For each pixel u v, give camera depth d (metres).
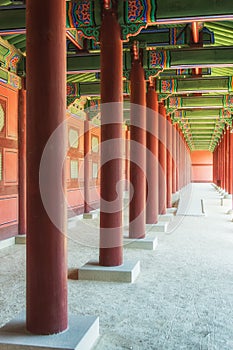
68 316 4.65
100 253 7.26
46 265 4.12
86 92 12.88
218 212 18.25
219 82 12.47
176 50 9.60
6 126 10.34
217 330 4.82
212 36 8.72
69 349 3.84
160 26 9.13
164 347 4.35
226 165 27.28
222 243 10.59
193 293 6.27
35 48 4.11
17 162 10.96
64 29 4.24
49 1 4.10
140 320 5.12
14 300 5.93
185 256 8.98
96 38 7.12
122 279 6.90
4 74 10.12
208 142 46.31
